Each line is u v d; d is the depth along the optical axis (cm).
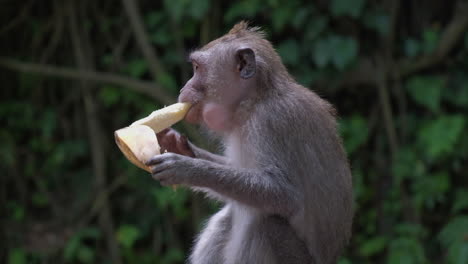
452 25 1312
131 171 1399
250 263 722
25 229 1423
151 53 1373
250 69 725
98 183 1404
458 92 1328
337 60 1279
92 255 1334
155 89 1357
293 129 709
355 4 1274
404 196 1310
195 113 754
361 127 1335
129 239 1338
